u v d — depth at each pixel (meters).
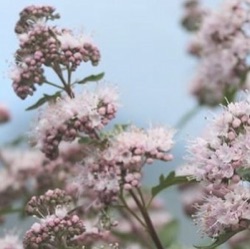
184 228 0.88
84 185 0.71
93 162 0.71
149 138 0.71
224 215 0.64
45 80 0.71
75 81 0.71
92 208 0.73
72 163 0.84
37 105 0.70
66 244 0.68
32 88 0.71
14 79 0.71
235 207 0.64
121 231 0.86
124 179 0.70
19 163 0.89
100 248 0.70
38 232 0.67
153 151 0.71
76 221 0.68
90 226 0.72
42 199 0.69
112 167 0.70
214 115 0.65
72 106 0.70
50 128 0.71
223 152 0.64
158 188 0.71
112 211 0.75
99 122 0.70
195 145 0.65
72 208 0.72
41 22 0.71
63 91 0.71
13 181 0.89
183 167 0.72
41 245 0.67
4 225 0.85
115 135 0.72
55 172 0.85
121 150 0.70
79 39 0.71
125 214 0.85
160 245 0.71
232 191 0.64
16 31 0.72
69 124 0.70
